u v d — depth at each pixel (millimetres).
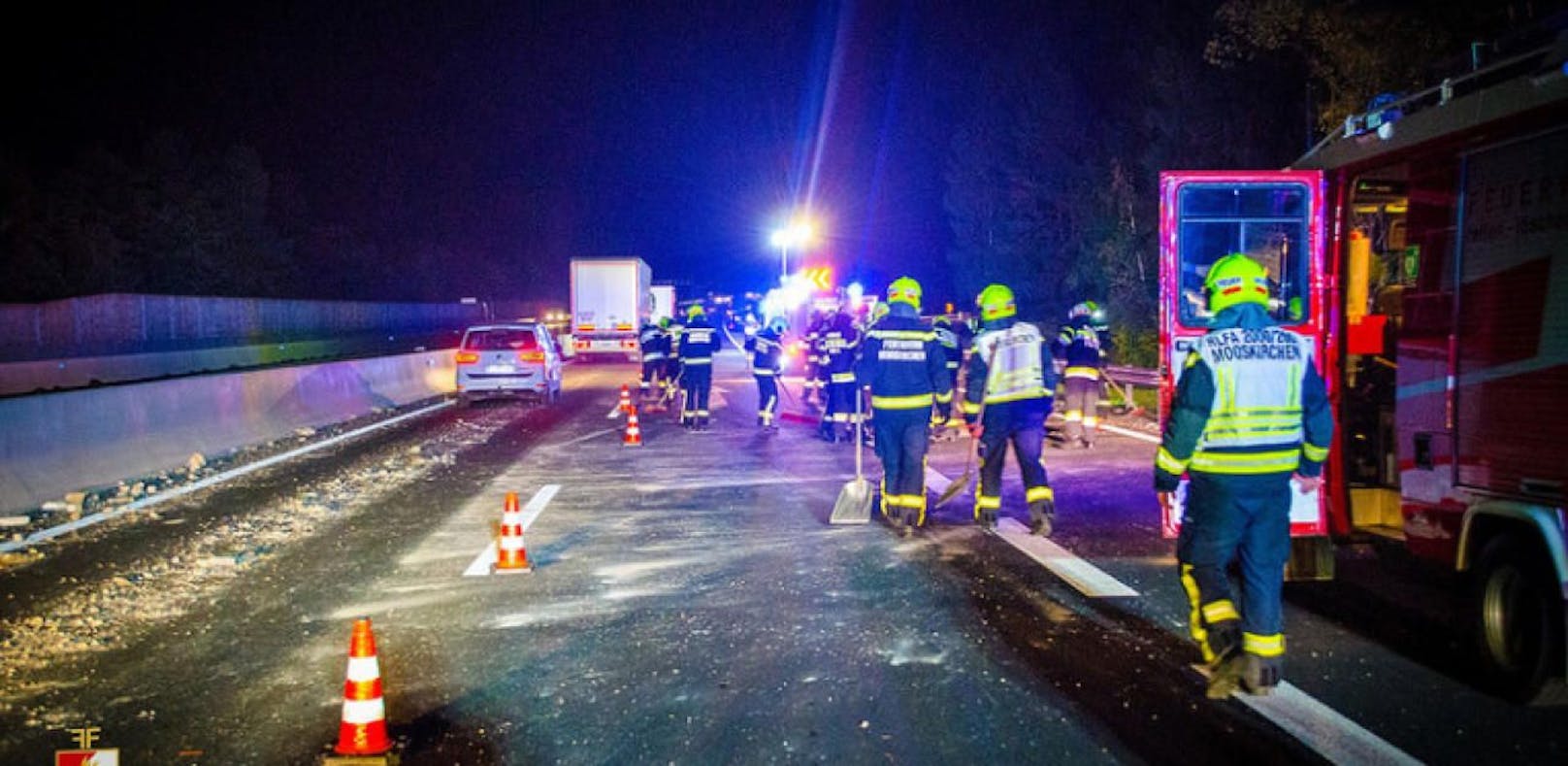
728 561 8625
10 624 7121
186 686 5965
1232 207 7297
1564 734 5078
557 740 5188
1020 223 36062
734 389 26188
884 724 5309
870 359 9438
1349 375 7758
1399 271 8227
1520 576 5383
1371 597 7375
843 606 7312
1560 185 5191
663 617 7109
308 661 6352
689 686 5855
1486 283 5691
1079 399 14867
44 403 11406
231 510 10961
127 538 9672
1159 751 4949
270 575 8352
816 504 11070
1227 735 5113
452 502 11367
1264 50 20641
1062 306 35656
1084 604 7266
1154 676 5906
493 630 6883
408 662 6297
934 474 13055
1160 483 5367
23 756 5086
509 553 8398
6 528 10000
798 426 18266
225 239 51406
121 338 37719
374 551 9094
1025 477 9219
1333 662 6078
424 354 26109
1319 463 5328
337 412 19578
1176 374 7332
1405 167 6715
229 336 44062
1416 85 16469
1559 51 5176
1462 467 5852
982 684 5805
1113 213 29938
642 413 20672
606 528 9945
